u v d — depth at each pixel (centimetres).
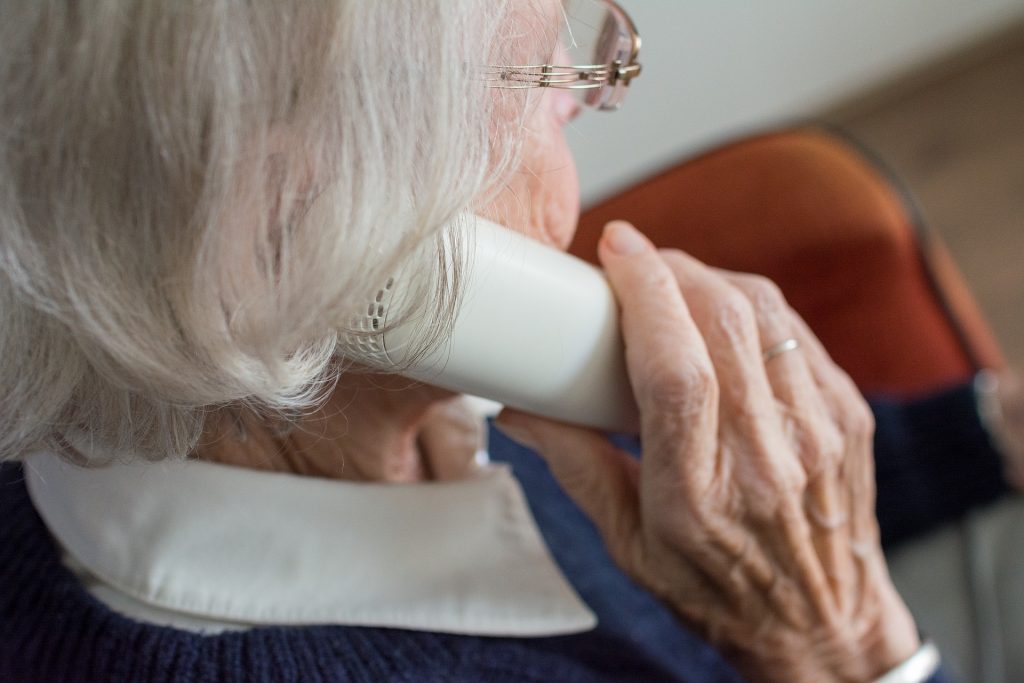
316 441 54
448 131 36
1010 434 94
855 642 66
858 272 106
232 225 35
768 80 172
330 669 51
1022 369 158
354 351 41
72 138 33
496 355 48
